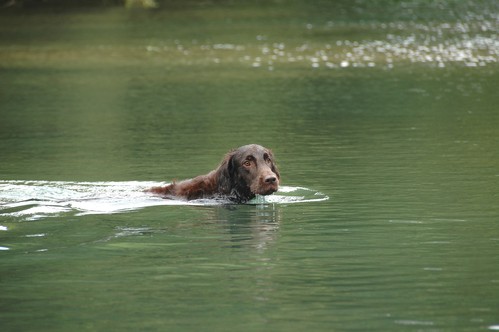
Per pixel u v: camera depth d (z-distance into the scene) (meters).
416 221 42.12
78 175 56.28
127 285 32.69
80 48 145.50
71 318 29.22
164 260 35.91
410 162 58.41
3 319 29.25
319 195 48.41
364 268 34.41
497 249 36.88
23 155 64.62
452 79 104.31
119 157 62.91
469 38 148.25
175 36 160.62
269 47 142.12
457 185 50.69
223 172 46.75
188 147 66.56
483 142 65.75
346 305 30.05
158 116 83.00
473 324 28.12
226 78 109.75
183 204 46.22
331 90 98.00
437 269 34.09
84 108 89.19
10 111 88.44
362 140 67.75
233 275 33.66
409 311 29.34
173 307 30.16
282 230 40.66
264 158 46.06
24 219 43.06
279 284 32.44
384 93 94.94
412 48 137.12
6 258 36.47
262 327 28.12
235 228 41.06
